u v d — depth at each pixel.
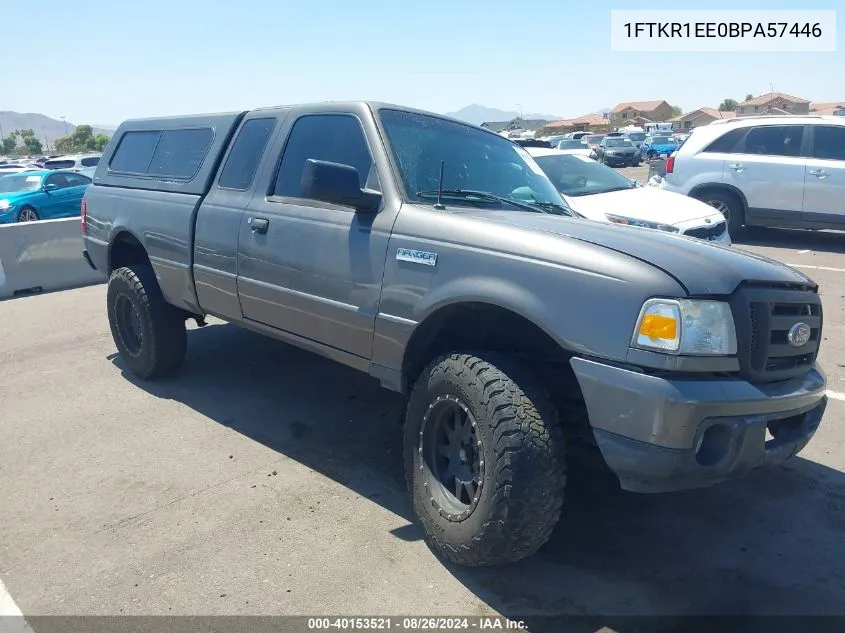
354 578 3.11
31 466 4.16
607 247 2.94
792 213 11.06
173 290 5.04
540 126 110.88
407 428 3.36
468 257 3.17
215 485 3.93
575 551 3.35
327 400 5.21
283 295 4.08
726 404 2.67
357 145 3.90
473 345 3.55
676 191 12.02
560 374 3.27
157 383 5.54
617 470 2.76
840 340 6.50
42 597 2.98
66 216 15.75
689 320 2.67
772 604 2.97
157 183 5.23
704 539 3.46
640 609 2.93
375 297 3.54
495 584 3.08
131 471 4.09
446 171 3.92
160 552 3.29
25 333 7.20
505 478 2.82
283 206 4.13
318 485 3.95
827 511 3.73
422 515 3.25
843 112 34.22
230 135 4.80
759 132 11.34
